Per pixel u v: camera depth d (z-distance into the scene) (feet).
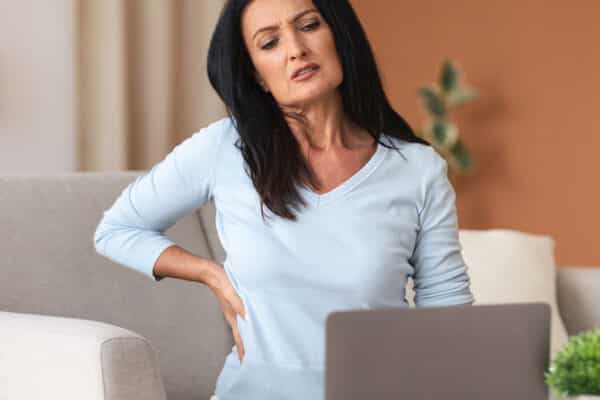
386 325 5.18
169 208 7.93
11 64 18.04
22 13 18.13
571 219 24.12
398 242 7.44
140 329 10.20
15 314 8.69
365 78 7.74
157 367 7.60
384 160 7.61
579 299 12.93
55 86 18.57
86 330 7.63
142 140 20.27
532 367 5.67
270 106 7.63
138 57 20.10
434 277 7.73
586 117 23.81
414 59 25.68
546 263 12.43
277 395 7.16
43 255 9.88
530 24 24.34
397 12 25.86
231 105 7.60
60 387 7.65
